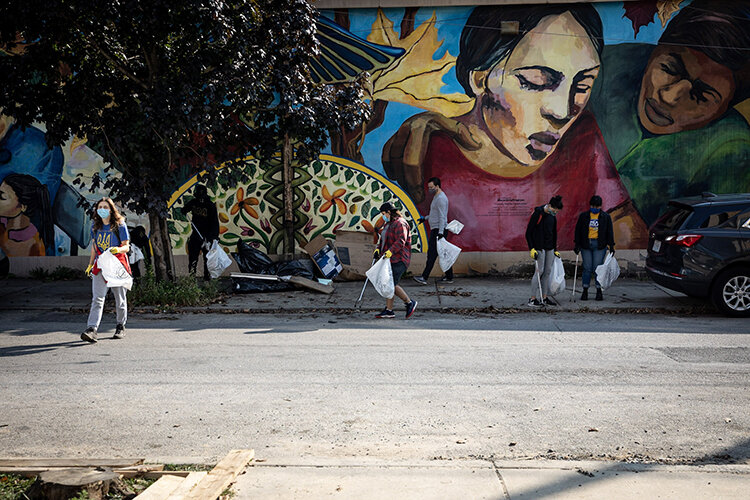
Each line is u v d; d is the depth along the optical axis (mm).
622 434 5203
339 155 13961
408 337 8750
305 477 4293
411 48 13742
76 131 10852
